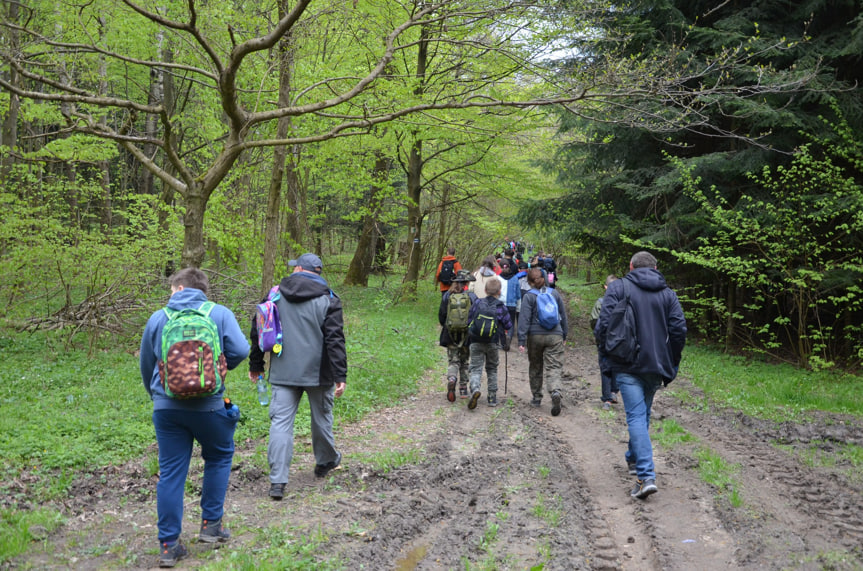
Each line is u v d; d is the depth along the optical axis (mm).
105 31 11062
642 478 4984
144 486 4984
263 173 17219
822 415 8039
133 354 10086
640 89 8500
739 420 7699
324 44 12031
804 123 11859
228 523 4352
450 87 11320
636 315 5148
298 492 5062
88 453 5402
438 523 4551
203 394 3627
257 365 5305
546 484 5316
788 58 12398
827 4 12422
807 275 10812
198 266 8633
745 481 5348
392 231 28594
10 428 5863
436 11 9094
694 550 4016
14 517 4074
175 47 11148
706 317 14969
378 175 16906
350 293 21141
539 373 8664
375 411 8055
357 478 5434
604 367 5391
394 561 3859
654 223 14594
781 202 11305
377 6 12414
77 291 15414
